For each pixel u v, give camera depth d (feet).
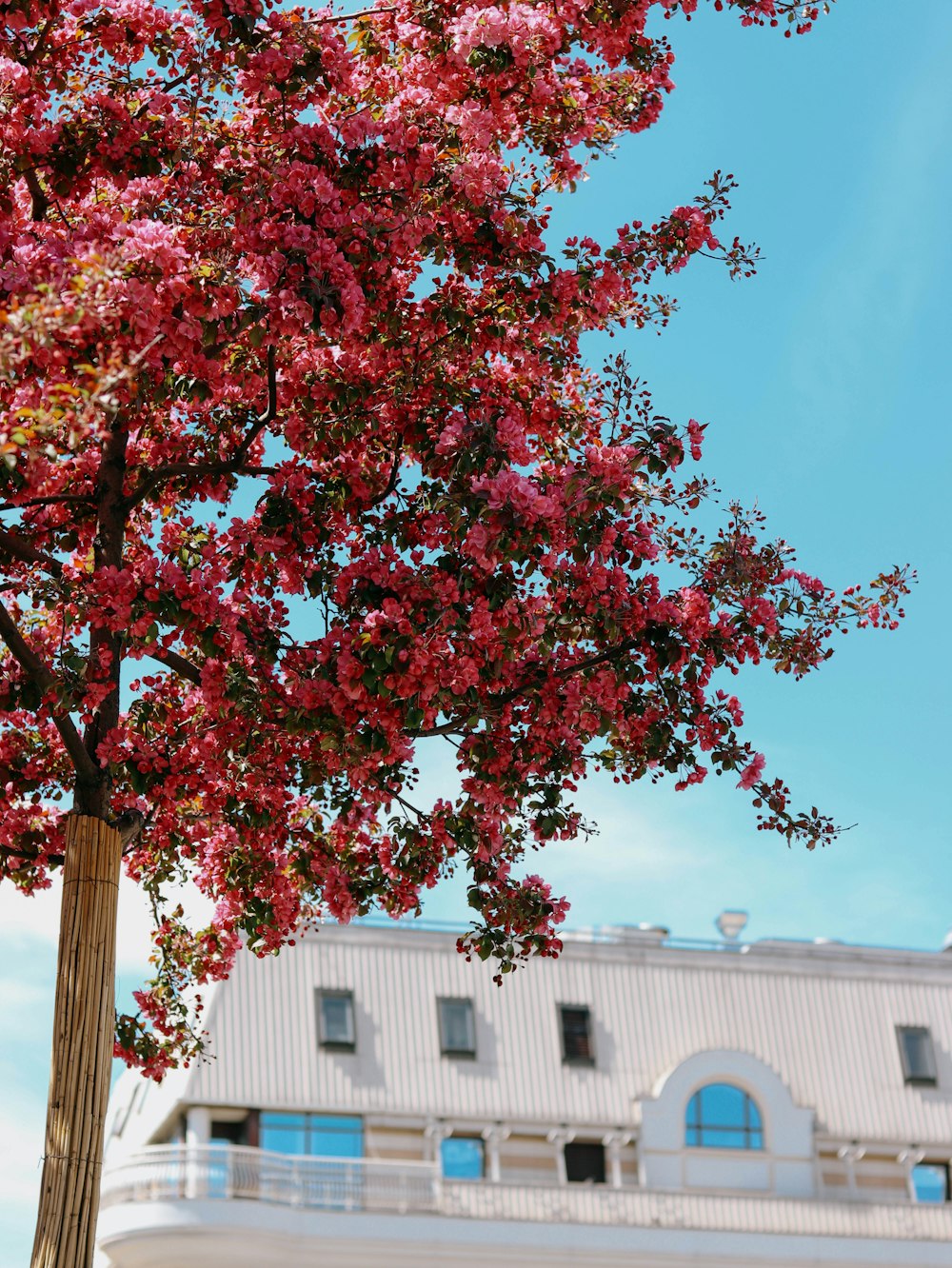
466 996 124.47
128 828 35.86
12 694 35.27
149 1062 43.93
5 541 35.32
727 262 37.47
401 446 39.60
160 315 30.99
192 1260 105.29
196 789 36.88
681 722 37.88
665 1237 117.19
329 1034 119.03
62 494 37.37
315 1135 116.16
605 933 132.26
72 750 34.37
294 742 37.73
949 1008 137.18
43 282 29.63
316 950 122.21
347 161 35.65
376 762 37.01
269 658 35.83
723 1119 126.31
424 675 33.58
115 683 35.37
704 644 37.81
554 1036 125.29
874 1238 121.08
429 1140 118.32
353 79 37.55
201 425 40.88
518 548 33.65
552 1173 121.19
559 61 37.55
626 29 36.52
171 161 35.94
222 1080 114.32
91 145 36.24
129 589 33.73
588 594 36.50
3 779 39.93
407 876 40.78
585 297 36.88
